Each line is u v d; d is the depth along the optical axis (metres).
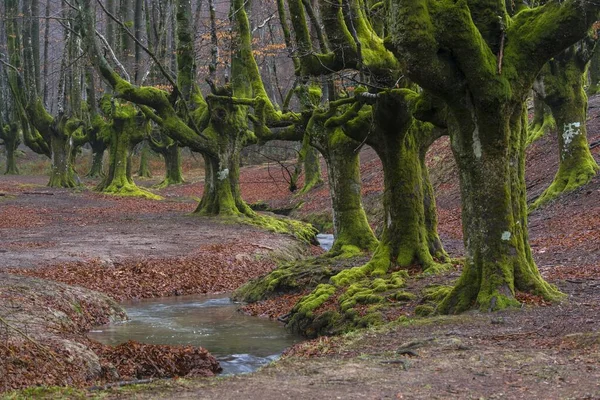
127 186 49.00
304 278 19.11
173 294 21.23
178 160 60.47
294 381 7.77
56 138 53.56
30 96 53.59
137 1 52.47
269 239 28.95
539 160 34.97
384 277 16.52
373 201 39.44
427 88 11.85
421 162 18.14
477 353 8.78
